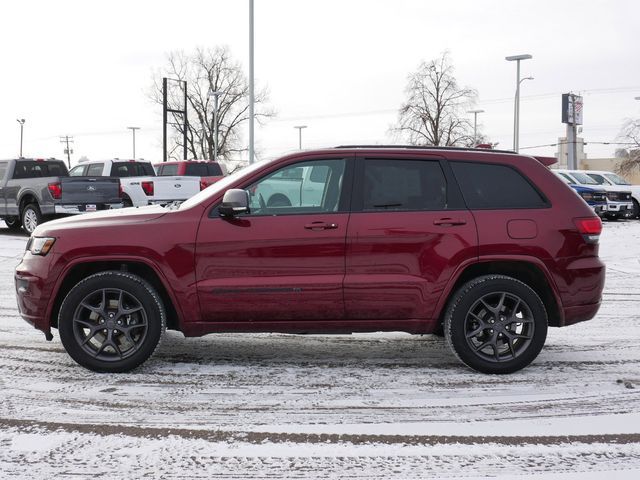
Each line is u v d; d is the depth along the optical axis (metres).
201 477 3.66
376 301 5.51
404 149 5.74
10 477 3.65
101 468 3.77
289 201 5.60
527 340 5.61
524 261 5.57
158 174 22.86
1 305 8.73
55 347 6.46
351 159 5.67
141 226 5.51
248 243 5.46
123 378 5.44
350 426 4.39
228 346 6.55
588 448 4.06
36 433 4.26
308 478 3.65
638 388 5.25
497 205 5.64
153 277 5.68
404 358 6.13
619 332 7.30
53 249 5.53
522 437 4.23
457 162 5.71
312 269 5.48
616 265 13.31
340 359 6.08
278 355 6.21
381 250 5.50
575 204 5.71
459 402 4.89
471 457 3.92
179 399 4.93
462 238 5.52
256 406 4.79
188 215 5.55
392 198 5.61
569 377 5.54
